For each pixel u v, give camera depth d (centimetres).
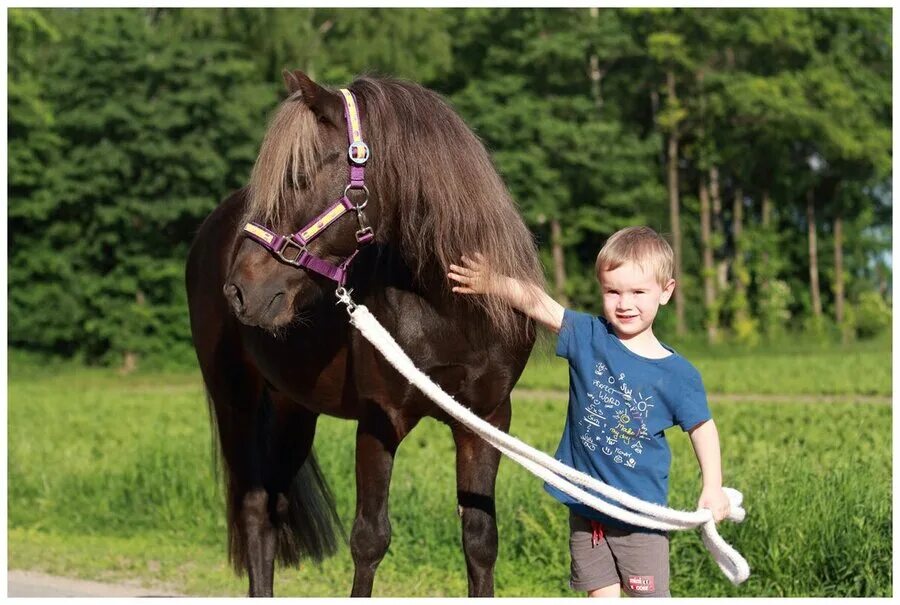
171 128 3509
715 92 3912
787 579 593
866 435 1065
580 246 4209
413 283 434
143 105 3453
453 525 727
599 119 3922
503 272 418
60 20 4022
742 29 3850
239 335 550
